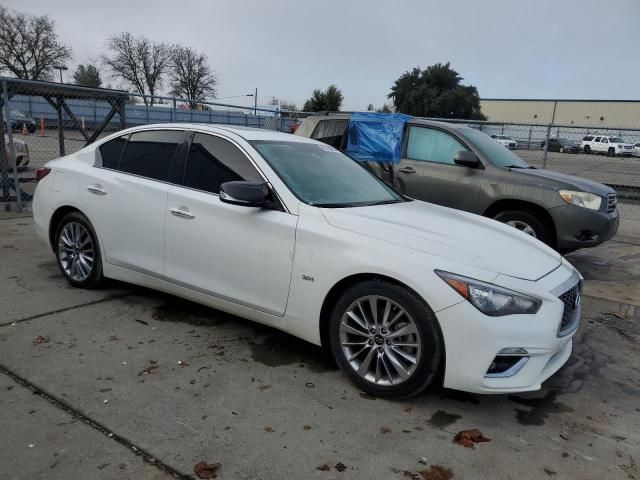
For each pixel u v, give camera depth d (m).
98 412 3.06
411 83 79.00
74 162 5.08
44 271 5.58
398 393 3.29
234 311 4.01
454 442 2.96
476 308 3.02
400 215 3.86
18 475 2.51
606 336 4.74
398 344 3.29
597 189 6.52
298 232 3.58
